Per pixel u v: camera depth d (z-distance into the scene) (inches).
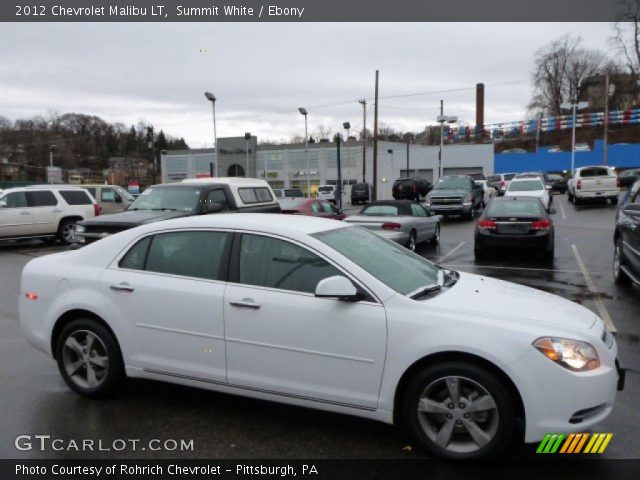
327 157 2332.7
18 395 184.9
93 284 177.9
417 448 146.6
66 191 665.0
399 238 506.0
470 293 159.3
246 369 157.1
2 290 375.2
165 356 167.6
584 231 693.9
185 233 172.2
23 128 3651.6
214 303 159.6
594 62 3560.5
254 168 2470.5
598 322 152.6
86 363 180.4
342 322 146.0
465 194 909.2
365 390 145.1
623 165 2455.7
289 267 157.2
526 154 2583.7
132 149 4375.0
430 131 3900.1
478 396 137.7
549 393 132.1
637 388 187.0
